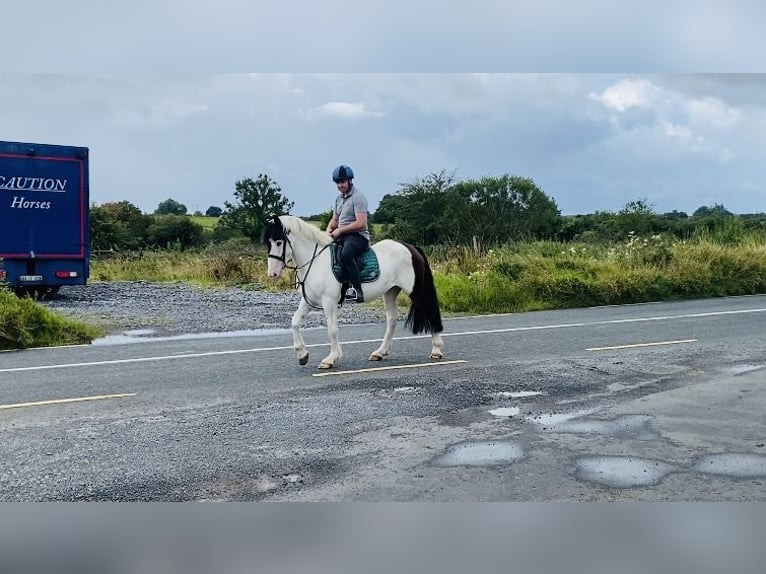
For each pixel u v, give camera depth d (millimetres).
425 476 5344
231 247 35000
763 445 6016
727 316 14320
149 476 5379
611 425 6625
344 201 9680
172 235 45062
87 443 6195
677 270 19109
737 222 25906
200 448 6035
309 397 7812
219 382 8664
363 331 13195
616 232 31578
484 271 18500
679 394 7762
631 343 11164
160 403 7609
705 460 5656
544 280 17609
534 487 5113
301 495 5000
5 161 18703
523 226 37000
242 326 14211
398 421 6816
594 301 17516
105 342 12320
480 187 37938
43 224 19250
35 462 5715
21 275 19031
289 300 19812
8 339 11797
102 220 42938
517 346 11070
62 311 16875
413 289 9961
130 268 30172
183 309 17422
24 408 7438
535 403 7461
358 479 5293
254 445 6102
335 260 9398
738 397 7605
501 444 6086
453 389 8125
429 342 11641
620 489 5074
